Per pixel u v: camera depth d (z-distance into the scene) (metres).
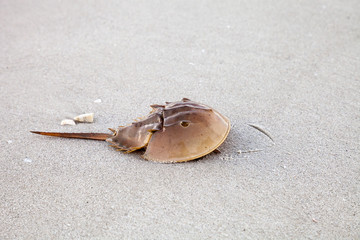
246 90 1.28
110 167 1.04
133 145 1.06
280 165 1.03
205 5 1.80
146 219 0.94
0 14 1.78
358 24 1.63
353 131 1.12
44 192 0.99
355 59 1.42
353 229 0.91
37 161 1.07
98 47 1.53
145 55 1.47
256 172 1.02
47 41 1.57
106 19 1.71
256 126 1.14
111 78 1.36
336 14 1.71
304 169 1.02
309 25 1.63
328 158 1.05
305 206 0.95
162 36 1.58
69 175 1.03
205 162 1.04
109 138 1.09
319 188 0.98
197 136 1.01
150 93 1.28
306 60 1.42
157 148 1.03
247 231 0.91
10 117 1.21
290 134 1.12
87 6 1.83
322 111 1.19
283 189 0.98
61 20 1.71
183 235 0.91
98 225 0.93
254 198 0.97
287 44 1.51
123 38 1.57
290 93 1.27
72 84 1.34
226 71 1.38
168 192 0.98
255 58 1.44
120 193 0.98
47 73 1.39
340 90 1.27
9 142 1.12
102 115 1.20
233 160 1.05
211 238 0.90
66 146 1.11
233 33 1.59
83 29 1.64
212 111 1.03
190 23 1.66
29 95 1.29
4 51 1.52
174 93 1.28
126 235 0.91
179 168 1.03
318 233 0.90
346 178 1.00
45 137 1.14
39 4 1.87
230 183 1.00
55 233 0.92
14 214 0.96
